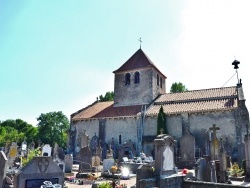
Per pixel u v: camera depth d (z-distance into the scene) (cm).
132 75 3609
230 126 2616
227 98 2866
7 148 2703
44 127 6378
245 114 2562
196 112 2789
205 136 2627
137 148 2972
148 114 3027
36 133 6919
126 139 3116
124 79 3662
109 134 3241
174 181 1108
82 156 2173
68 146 3500
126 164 2019
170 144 1199
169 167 1162
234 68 2747
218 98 2916
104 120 3322
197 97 3091
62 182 1063
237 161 2339
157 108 3138
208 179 1380
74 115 3666
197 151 2520
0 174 1035
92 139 3341
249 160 1516
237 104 2653
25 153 2731
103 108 3669
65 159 2011
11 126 8550
